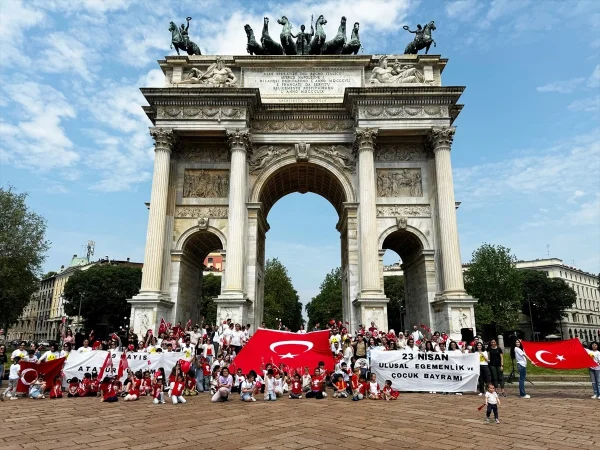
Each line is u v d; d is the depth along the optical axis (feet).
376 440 40.04
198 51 153.07
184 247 133.90
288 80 145.28
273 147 141.90
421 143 140.97
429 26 149.38
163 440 40.11
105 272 340.80
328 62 144.97
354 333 124.16
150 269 120.78
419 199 135.95
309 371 80.89
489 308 271.49
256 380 77.97
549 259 487.61
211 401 68.49
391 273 554.46
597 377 71.56
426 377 79.05
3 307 193.47
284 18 153.79
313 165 142.61
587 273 535.60
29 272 198.49
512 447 37.83
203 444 38.42
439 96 132.57
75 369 80.89
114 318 349.61
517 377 99.86
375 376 74.43
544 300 363.35
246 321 120.88
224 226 134.31
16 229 195.72
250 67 145.69
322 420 50.80
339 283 417.49
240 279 121.60
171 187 136.46
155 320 116.26
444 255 123.65
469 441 39.93
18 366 73.00
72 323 423.64
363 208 127.44
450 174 129.08
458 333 114.93
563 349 74.64
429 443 38.96
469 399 70.59
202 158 141.38
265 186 142.41
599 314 529.04
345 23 152.66
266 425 47.65
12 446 37.88
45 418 52.80
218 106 133.90
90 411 58.54
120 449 36.65
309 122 142.72
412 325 145.38
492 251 283.38
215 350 98.48
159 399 66.59
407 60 144.66
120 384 76.23
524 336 400.47
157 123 132.67
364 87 131.13
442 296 121.08
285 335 85.40
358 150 133.69
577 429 45.93
